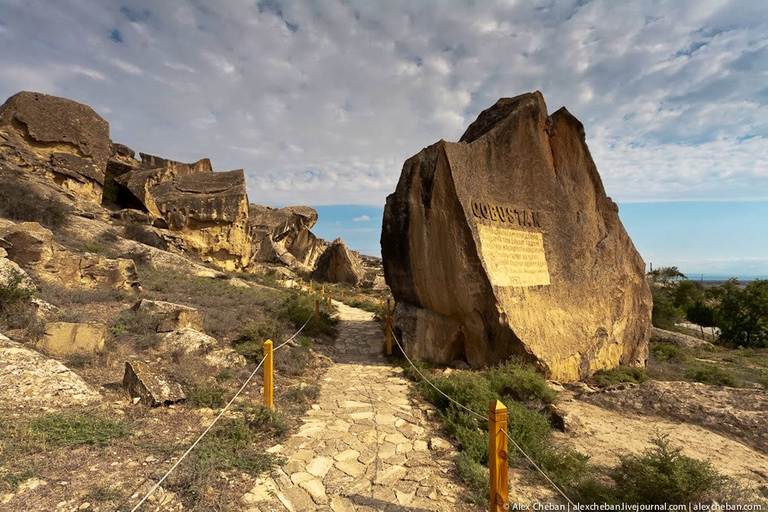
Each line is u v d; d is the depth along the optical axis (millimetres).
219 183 31000
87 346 6672
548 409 6609
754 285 24031
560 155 10758
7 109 23188
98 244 17031
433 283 9133
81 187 24375
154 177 29219
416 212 9266
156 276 14867
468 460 4559
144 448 4176
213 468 3918
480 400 6281
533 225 9836
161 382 5551
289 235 46688
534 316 9023
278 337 9234
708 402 6766
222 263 29125
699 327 32875
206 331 9133
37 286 8773
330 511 3557
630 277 11312
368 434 5391
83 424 4422
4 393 4781
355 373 8789
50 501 3186
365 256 62750
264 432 5062
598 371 9938
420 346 9531
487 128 10516
